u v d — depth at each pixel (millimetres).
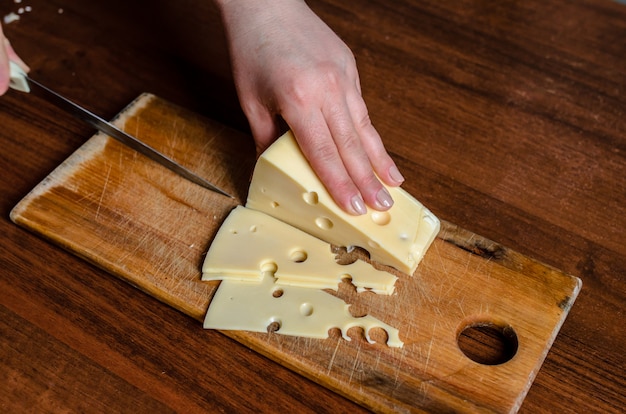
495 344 602
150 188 677
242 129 736
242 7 650
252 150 703
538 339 590
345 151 611
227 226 643
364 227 612
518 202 684
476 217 674
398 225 619
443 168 706
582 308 621
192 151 703
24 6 830
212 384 583
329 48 639
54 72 778
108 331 607
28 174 700
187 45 801
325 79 617
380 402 561
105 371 588
